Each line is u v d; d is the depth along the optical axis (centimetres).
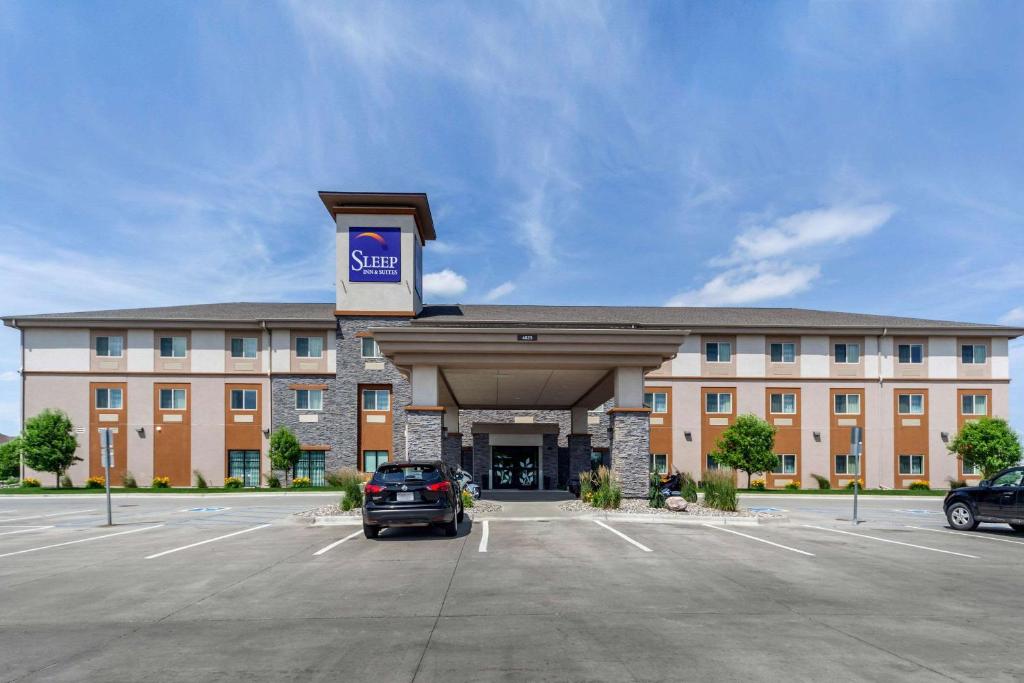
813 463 4016
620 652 640
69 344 3997
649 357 2198
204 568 1113
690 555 1216
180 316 4112
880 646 661
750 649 649
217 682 567
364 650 651
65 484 3894
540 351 2159
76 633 723
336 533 1558
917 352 4091
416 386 2167
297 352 4066
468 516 1833
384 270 4012
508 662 611
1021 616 788
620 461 2159
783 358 4078
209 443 3994
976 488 1706
